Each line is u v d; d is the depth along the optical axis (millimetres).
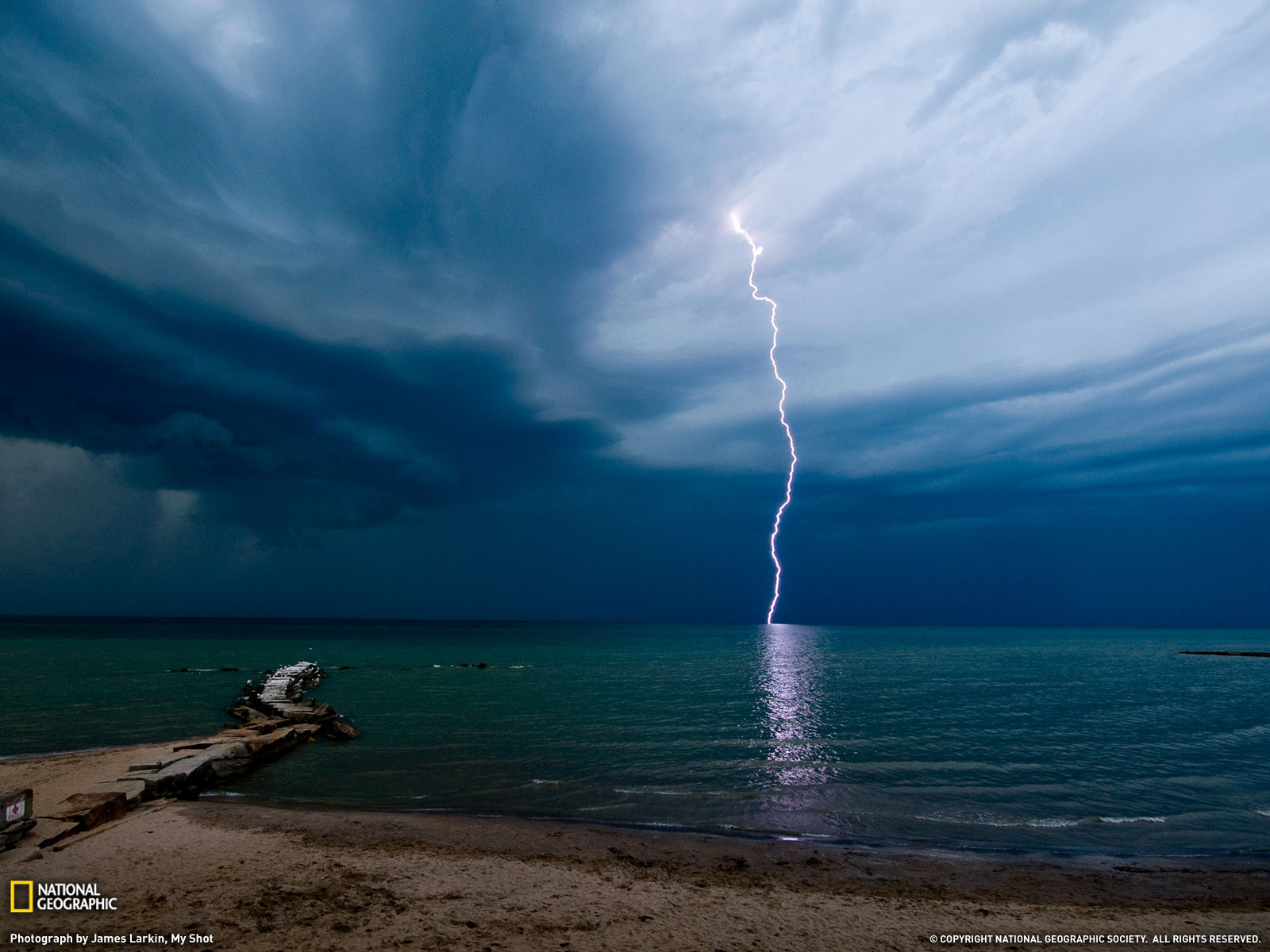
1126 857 12148
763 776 18141
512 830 12977
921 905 9617
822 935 8422
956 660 71000
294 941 7566
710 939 8164
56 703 29828
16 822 10258
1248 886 10680
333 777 17531
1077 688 42500
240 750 18078
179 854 10438
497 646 92938
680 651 84750
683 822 14023
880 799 15992
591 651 82250
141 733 23172
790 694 37938
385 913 8492
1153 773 18781
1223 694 39656
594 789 16594
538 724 26391
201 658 59656
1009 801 15867
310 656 66438
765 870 11070
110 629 124750
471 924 8266
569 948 7703
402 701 33969
